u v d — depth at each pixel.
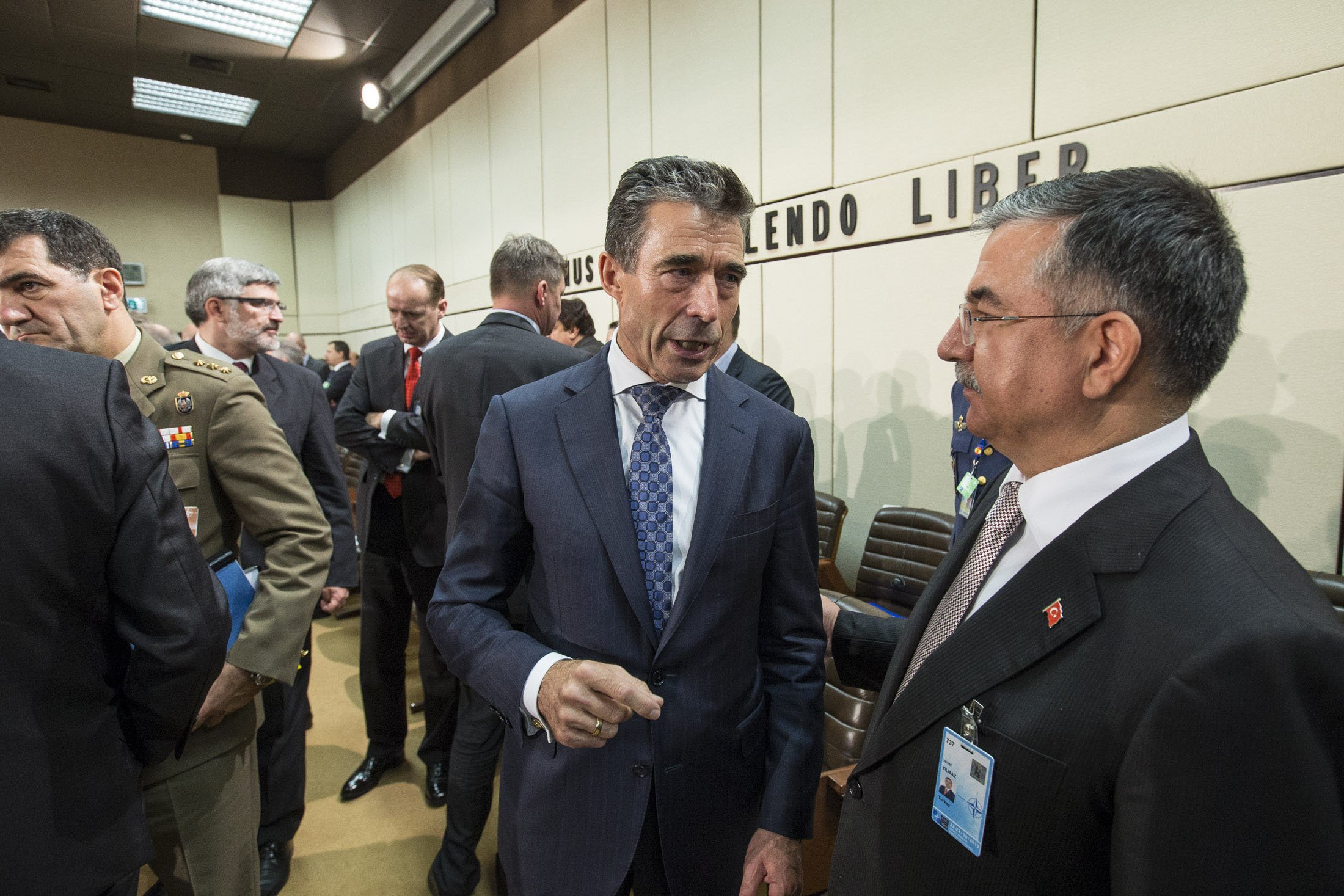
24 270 1.07
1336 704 0.42
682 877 0.89
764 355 3.05
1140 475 0.57
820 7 2.65
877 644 1.04
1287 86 1.58
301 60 5.94
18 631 0.71
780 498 0.95
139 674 0.88
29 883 0.72
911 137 2.37
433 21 5.29
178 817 1.09
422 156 6.29
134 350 1.21
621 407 0.95
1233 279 0.54
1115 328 0.55
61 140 7.49
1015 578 0.61
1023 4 2.03
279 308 1.95
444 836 1.79
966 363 0.66
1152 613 0.51
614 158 3.89
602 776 0.88
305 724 1.83
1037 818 0.54
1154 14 1.77
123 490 0.83
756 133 2.99
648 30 3.55
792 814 0.89
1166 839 0.45
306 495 1.32
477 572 0.95
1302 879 0.42
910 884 0.64
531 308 1.83
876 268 2.53
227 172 8.45
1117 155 1.86
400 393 2.22
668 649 0.86
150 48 5.66
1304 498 1.62
